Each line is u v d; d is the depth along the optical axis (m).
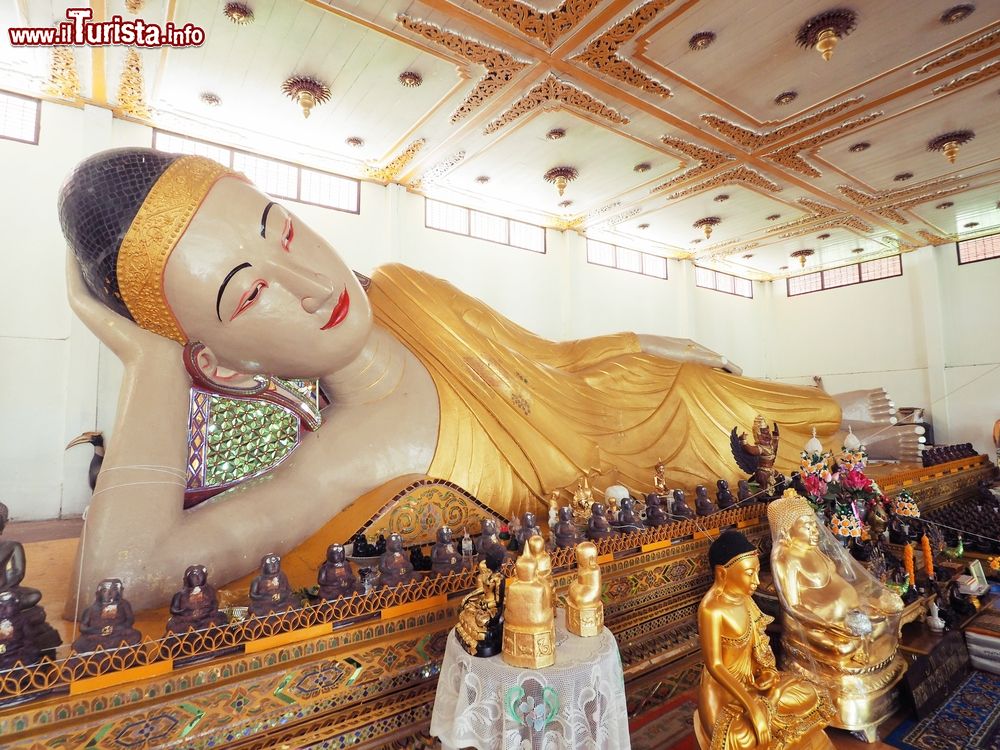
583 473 4.21
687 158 9.36
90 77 6.86
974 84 7.24
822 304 16.22
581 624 2.26
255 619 2.17
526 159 9.36
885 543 3.86
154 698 1.94
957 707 2.99
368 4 5.80
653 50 6.58
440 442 3.66
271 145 8.70
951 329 13.52
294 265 2.96
